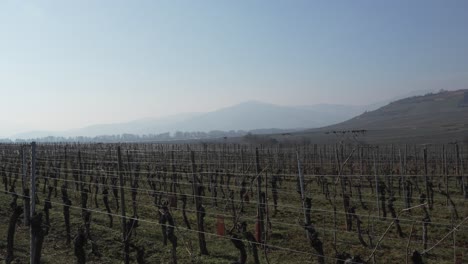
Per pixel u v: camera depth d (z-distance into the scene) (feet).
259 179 47.96
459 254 41.60
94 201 68.54
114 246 44.50
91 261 40.68
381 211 63.72
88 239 45.27
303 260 39.91
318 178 90.33
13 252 42.63
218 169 92.12
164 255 41.98
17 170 86.89
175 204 60.29
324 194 78.95
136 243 45.21
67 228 46.03
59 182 83.82
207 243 45.85
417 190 84.64
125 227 40.37
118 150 40.86
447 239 47.11
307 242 45.68
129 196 72.74
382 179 91.76
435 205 67.87
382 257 40.65
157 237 47.70
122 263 40.11
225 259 40.42
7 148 116.98
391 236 48.75
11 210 59.77
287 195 76.95
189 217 57.77
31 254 34.55
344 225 54.34
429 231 50.65
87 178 88.38
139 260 37.04
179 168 100.27
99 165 87.20
